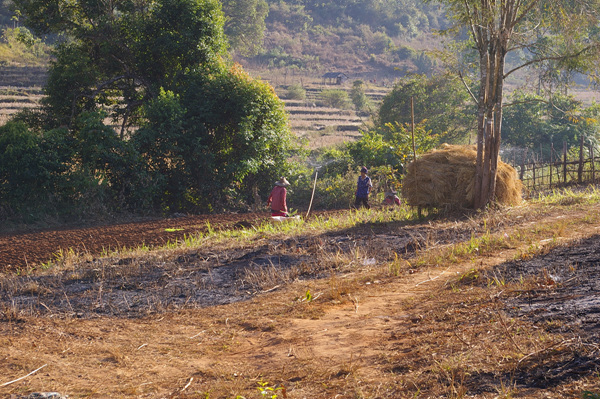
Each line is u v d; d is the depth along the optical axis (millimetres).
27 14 20266
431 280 6727
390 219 12508
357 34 141125
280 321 5582
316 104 74688
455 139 37219
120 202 17344
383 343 4398
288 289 7062
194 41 20016
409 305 5621
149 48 20062
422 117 36406
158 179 18047
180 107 19031
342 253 8969
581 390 2754
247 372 4160
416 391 3191
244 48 93312
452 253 8078
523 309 4543
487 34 12273
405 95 36812
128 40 20375
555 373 3061
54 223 15703
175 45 19609
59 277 8203
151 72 20938
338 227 11891
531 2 12070
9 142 15859
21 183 15930
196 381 4059
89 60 19812
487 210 11812
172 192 19266
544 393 2828
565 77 12609
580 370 3014
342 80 100062
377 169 20859
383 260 8422
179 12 19891
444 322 4680
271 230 12234
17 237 13344
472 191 11992
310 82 97000
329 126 55094
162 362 4578
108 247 11766
